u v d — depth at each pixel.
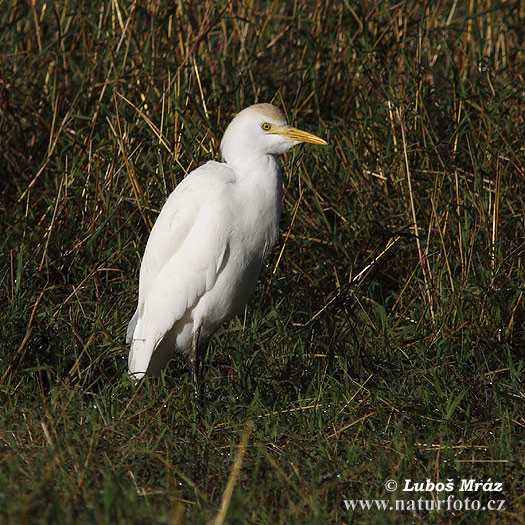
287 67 14.02
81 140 12.12
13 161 12.55
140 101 12.34
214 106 12.45
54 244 10.78
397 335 10.02
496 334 9.73
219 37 13.88
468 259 10.35
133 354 9.34
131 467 6.94
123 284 10.60
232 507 6.00
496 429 7.84
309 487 6.65
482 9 14.42
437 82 13.59
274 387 9.03
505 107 12.40
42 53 12.45
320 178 12.05
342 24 13.75
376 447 7.64
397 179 11.41
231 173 8.91
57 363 8.95
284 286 10.86
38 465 6.54
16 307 9.34
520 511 6.59
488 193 11.25
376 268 10.88
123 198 10.63
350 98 13.35
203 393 8.80
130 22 12.27
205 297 9.09
